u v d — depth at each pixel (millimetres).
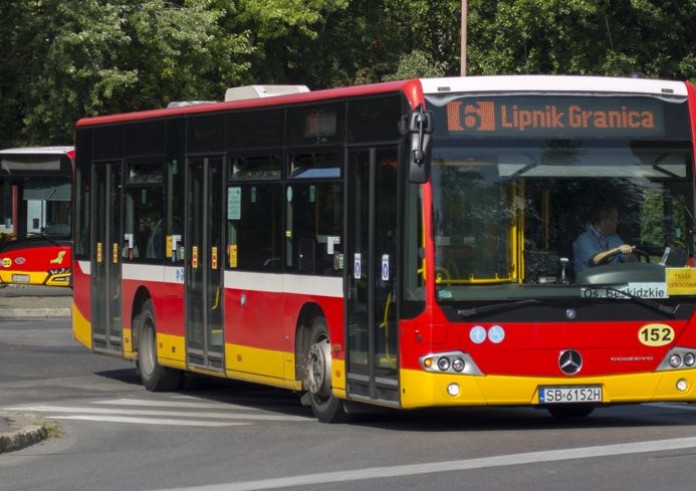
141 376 23375
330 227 17875
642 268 16375
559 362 16078
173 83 50875
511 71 58281
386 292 16609
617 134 16453
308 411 20062
